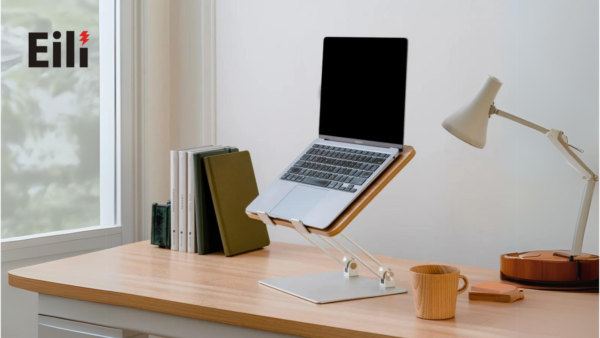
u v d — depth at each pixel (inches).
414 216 73.6
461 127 55.7
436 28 71.1
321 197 52.6
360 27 75.7
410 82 72.9
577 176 64.5
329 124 59.2
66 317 54.9
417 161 73.1
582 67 63.7
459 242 71.1
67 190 82.5
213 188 64.9
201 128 87.8
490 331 41.9
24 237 76.7
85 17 83.4
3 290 74.0
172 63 89.7
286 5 80.3
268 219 54.6
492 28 68.1
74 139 83.0
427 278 43.8
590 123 63.6
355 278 55.9
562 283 52.7
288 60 80.6
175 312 48.6
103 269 59.0
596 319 44.8
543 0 65.3
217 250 67.7
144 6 86.0
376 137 54.6
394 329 42.0
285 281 54.3
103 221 86.2
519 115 67.1
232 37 84.6
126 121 85.9
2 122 76.0
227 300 48.9
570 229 65.2
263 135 83.1
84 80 83.6
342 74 58.0
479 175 69.6
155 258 64.1
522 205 67.5
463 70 69.9
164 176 90.4
